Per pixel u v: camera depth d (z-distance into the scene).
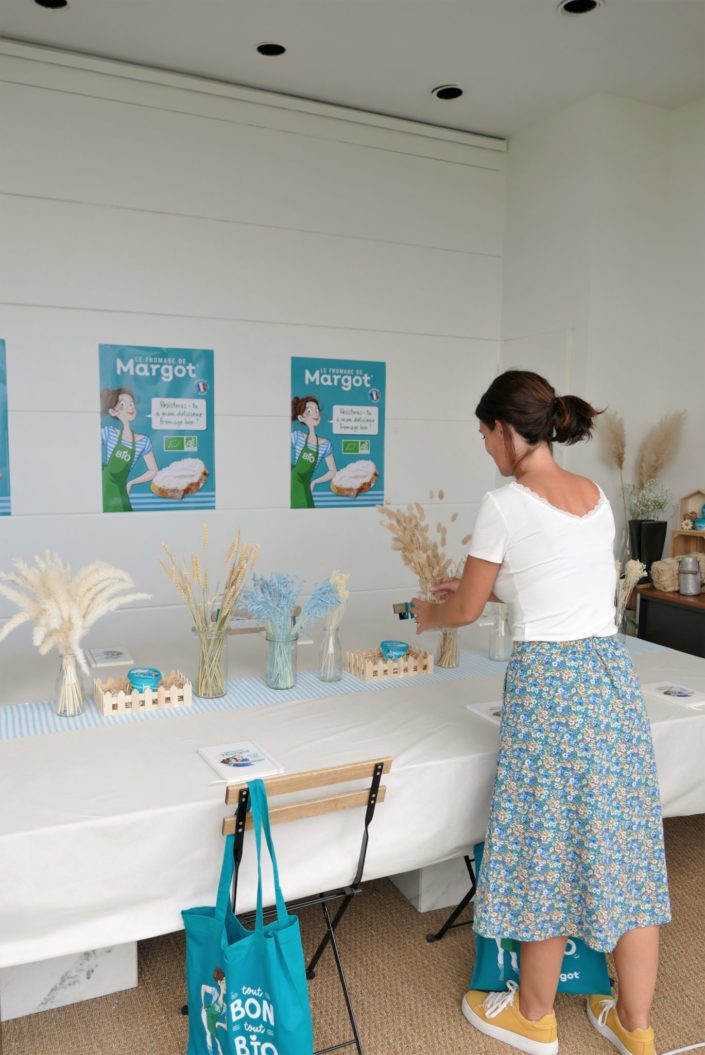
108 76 3.95
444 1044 2.06
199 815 1.72
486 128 4.82
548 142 4.65
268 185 4.37
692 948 2.46
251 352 4.44
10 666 2.66
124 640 4.28
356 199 4.60
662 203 4.59
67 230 3.97
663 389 4.68
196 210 4.22
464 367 5.04
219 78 4.18
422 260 4.82
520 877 1.87
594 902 1.82
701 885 2.82
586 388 4.49
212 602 2.46
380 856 1.95
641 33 3.67
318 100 4.43
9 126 3.80
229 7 3.45
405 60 3.95
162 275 4.19
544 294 4.74
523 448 1.99
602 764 1.83
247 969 1.65
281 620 2.44
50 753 1.96
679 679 2.64
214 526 4.45
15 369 3.94
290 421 4.58
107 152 4.00
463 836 2.06
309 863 1.87
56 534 4.10
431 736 2.13
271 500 4.58
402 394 4.88
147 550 4.30
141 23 3.60
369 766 1.79
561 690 1.83
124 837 1.66
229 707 2.31
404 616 2.86
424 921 2.59
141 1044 2.03
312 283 4.55
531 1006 2.01
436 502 5.07
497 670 2.72
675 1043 2.07
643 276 4.58
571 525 1.89
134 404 4.19
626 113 4.41
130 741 2.04
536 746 1.84
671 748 2.25
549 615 1.88
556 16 3.52
